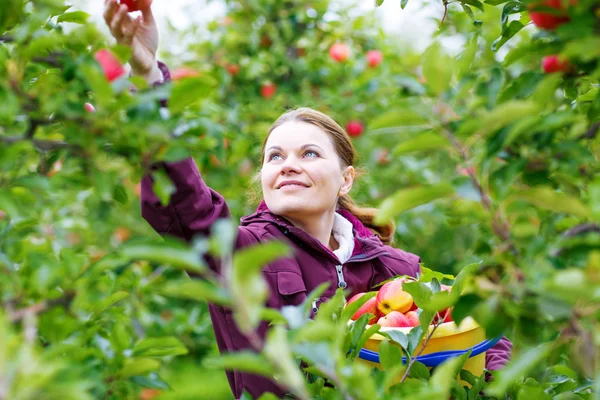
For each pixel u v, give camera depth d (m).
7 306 1.06
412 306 1.57
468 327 1.39
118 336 1.24
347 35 4.17
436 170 4.26
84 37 1.09
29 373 0.69
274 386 1.66
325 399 1.12
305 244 1.87
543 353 0.83
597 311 0.83
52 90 1.01
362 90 3.77
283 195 1.84
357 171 2.38
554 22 1.00
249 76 3.76
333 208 1.96
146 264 2.69
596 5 0.92
